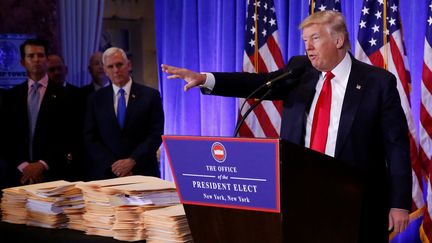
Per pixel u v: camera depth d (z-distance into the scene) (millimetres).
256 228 1771
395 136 2404
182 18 5227
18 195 2580
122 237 2262
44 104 4234
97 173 4035
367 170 2398
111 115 4086
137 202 2283
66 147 4246
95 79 4805
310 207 1807
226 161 1770
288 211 1728
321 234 1865
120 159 4039
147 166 4059
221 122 4918
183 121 5250
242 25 4766
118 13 5727
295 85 2520
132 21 5777
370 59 4051
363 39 4074
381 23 4031
